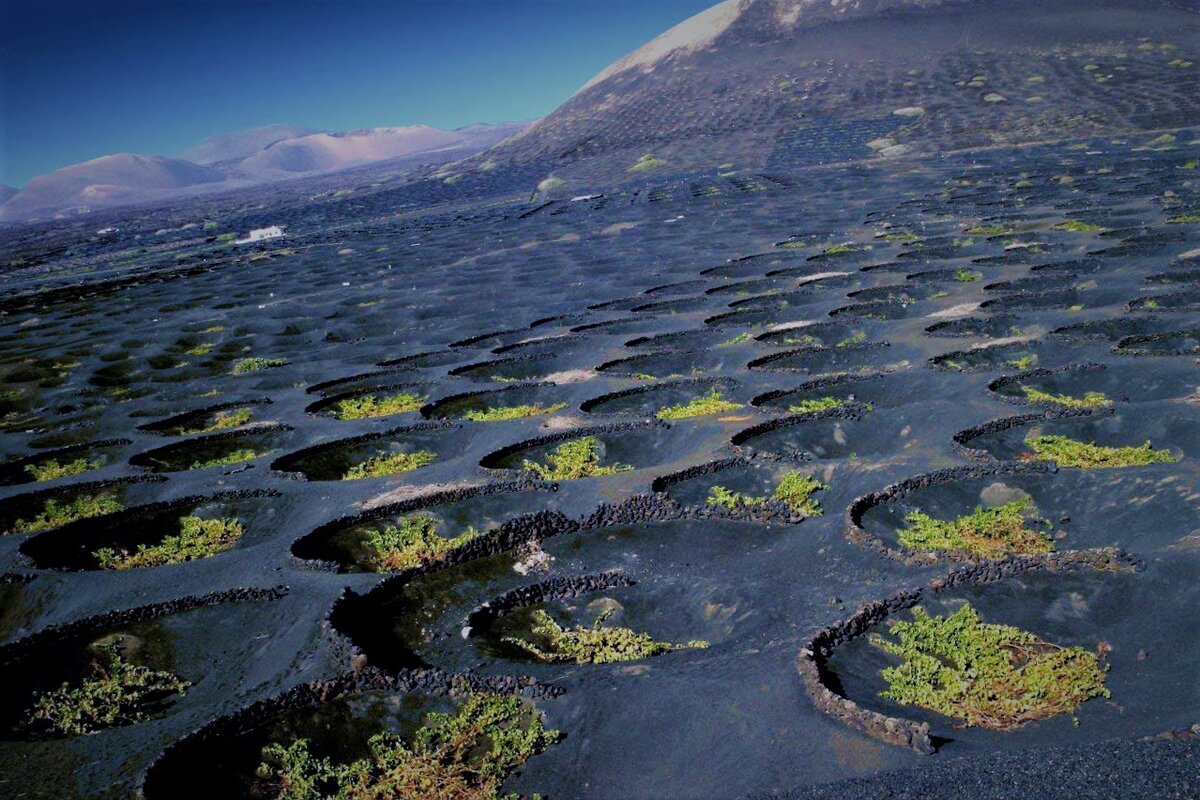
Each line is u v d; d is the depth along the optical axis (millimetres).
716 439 16766
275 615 12148
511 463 16922
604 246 44781
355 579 12820
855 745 8195
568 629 11617
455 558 13336
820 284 29922
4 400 27344
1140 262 26594
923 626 10133
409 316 33375
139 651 11773
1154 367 17391
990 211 39344
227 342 32719
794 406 18297
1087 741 7887
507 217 63219
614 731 9016
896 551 11961
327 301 38594
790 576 11898
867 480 14312
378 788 8602
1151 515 12141
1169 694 8508
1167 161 45562
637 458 17031
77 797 8719
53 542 15438
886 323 23781
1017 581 10945
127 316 40625
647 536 13625
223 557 14227
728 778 8078
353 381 24781
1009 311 23359
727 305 28672
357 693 10039
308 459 18344
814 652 9781
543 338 26875
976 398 17125
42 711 10594
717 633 11273
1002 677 9164
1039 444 14898
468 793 8406
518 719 9406
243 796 8836
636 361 23078
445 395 22219
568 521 14086
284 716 9742
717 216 49188
